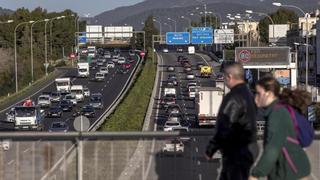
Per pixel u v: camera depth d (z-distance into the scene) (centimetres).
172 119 7712
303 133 1069
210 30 16775
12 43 17612
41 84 14050
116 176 1471
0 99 11681
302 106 1087
